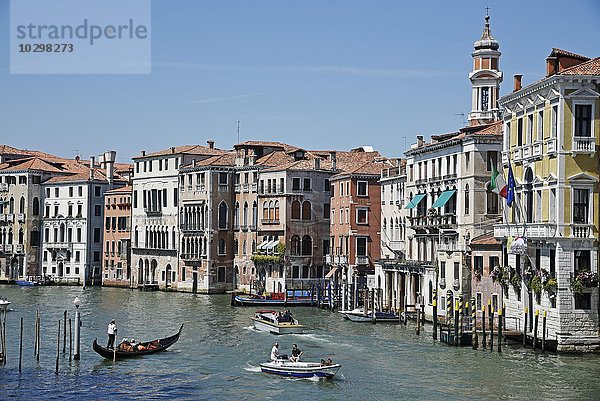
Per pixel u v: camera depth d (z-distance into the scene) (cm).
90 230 11600
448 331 5384
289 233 9369
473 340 5150
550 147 4891
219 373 4606
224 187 10025
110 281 11356
